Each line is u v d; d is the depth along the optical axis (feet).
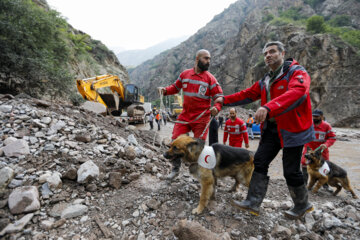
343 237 6.82
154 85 448.65
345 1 212.02
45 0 84.69
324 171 12.23
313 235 6.81
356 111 86.89
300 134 6.22
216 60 276.82
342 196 12.72
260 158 7.34
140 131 24.61
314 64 105.19
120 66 171.94
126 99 56.59
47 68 36.73
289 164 6.83
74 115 18.53
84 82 34.88
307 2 249.96
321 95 101.76
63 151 11.57
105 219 7.98
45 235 6.86
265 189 7.42
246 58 195.21
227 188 11.79
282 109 5.57
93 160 11.64
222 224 7.68
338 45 101.24
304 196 6.97
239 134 15.12
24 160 10.37
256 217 8.18
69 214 7.90
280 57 7.04
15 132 12.62
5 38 32.22
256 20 234.17
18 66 33.17
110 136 15.64
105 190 9.94
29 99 18.49
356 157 26.40
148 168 12.28
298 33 132.05
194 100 10.25
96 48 152.46
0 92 34.12
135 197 9.53
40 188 8.86
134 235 7.14
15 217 7.38
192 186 10.87
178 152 8.57
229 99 9.04
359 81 91.04
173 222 7.80
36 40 38.99
